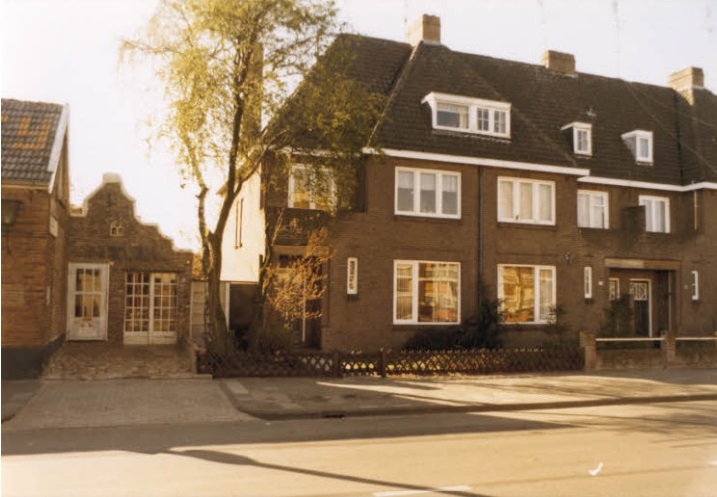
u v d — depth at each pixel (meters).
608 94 28.33
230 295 20.61
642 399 14.46
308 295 18.86
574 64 28.38
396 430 10.75
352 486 7.18
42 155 15.52
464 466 8.18
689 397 14.93
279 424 11.23
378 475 7.68
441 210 21.56
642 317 26.00
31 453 8.76
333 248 19.95
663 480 7.60
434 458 8.63
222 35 15.27
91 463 8.20
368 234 20.41
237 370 15.75
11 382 14.20
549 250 22.86
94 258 21.45
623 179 25.14
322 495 6.82
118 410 11.80
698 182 25.70
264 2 15.11
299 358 16.16
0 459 8.42
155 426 10.84
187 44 15.55
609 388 15.59
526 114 25.41
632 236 24.28
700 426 11.44
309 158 17.05
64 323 20.72
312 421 11.59
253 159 17.25
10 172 14.77
